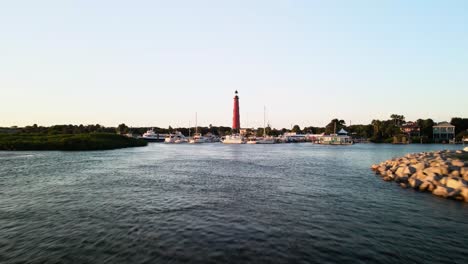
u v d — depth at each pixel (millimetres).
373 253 13898
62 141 102500
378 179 37406
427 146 146875
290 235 16234
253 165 55406
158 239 15531
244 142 195625
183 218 19438
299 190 29594
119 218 19422
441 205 23312
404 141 170875
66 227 17547
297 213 20781
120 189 29781
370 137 195500
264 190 29531
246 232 16672
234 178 38031
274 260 13023
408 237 16109
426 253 13969
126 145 134750
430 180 29672
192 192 28375
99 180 35656
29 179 36062
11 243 15000
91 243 14977
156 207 22375
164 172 43969
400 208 22328
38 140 103188
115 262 12781
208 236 15992
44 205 22938
